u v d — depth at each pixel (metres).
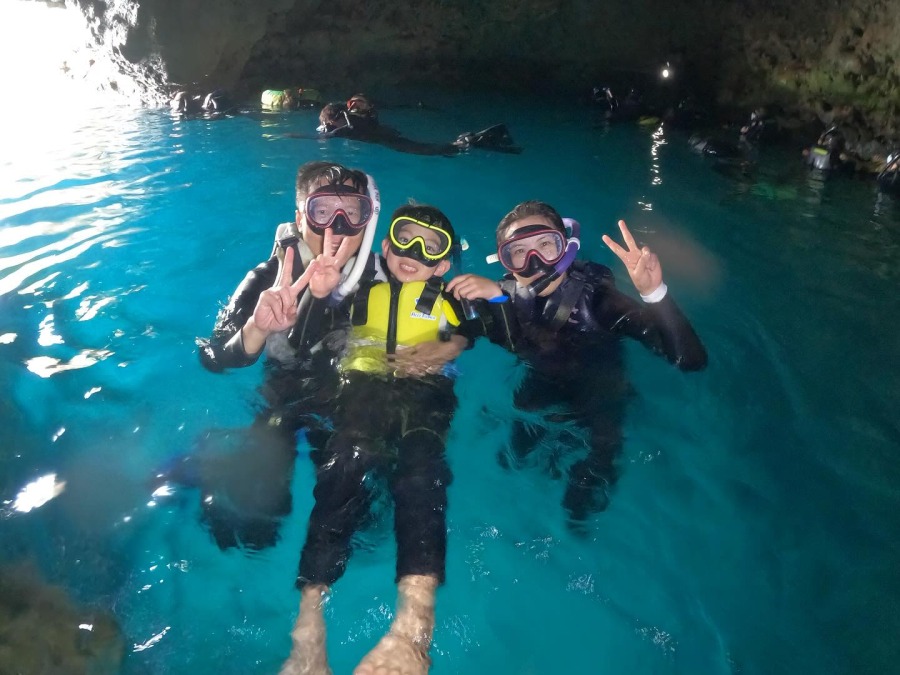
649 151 6.85
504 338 3.20
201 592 2.18
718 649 2.05
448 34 9.44
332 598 2.17
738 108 7.98
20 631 2.03
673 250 4.62
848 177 6.16
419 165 6.15
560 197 5.54
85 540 2.34
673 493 2.62
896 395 3.16
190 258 4.31
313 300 2.95
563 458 2.75
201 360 3.05
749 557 2.36
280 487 2.54
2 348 3.32
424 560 2.15
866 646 2.05
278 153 6.31
